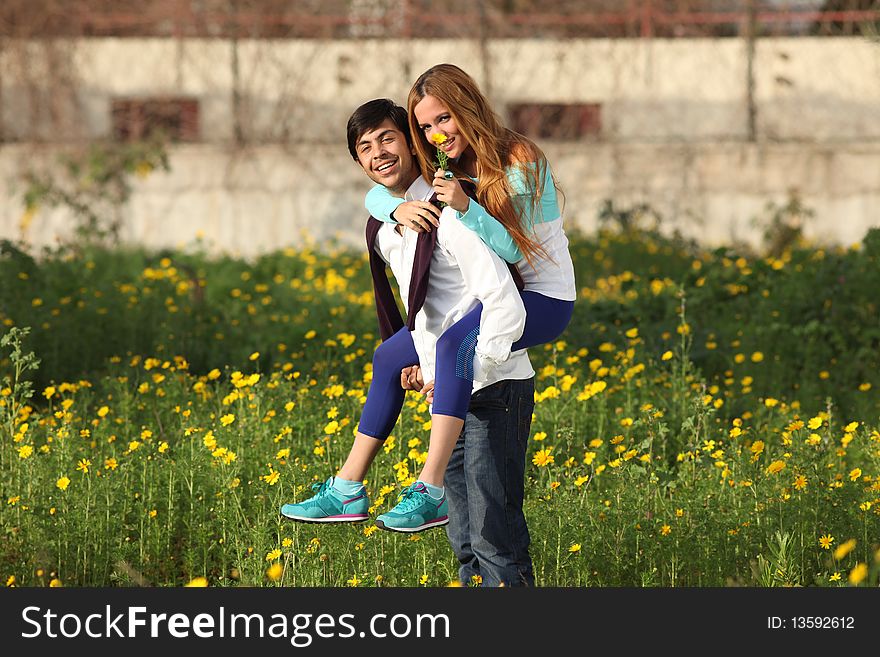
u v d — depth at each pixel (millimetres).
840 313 23875
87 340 23188
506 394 10688
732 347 22766
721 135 44375
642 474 13617
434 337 10852
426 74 10812
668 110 44844
